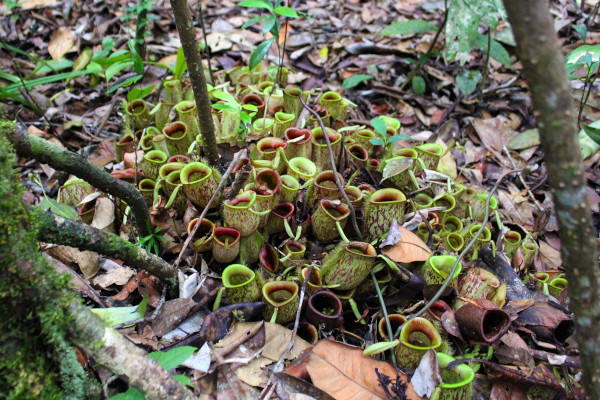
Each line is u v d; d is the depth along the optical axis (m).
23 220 0.35
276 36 0.74
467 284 0.56
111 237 0.45
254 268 0.61
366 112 1.01
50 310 0.34
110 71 0.75
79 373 0.40
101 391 0.42
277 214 0.59
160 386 0.36
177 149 0.68
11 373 0.34
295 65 1.11
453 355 0.52
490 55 0.99
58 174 0.74
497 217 0.67
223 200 0.60
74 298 0.36
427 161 0.69
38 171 0.81
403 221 0.60
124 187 0.52
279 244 0.62
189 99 0.79
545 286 0.61
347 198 0.55
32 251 0.35
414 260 0.55
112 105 0.93
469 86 1.00
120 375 0.35
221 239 0.56
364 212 0.60
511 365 0.51
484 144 0.92
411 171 0.66
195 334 0.50
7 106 0.93
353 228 0.60
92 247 0.44
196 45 0.53
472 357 0.50
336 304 0.52
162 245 0.61
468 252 0.60
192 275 0.55
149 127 0.75
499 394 0.49
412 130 0.98
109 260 0.61
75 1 1.23
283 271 0.58
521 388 0.50
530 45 0.27
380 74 1.10
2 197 0.33
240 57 1.11
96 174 0.49
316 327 0.52
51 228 0.40
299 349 0.50
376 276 0.58
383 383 0.45
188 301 0.51
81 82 1.04
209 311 0.52
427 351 0.46
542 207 0.81
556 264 0.72
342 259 0.52
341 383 0.46
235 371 0.47
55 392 0.38
